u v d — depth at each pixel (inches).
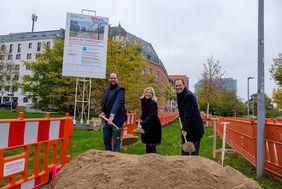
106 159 200.1
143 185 171.2
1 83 2348.7
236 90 2332.7
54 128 259.0
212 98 1702.8
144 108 339.0
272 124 337.1
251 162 398.6
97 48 951.6
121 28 2086.6
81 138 650.2
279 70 1433.3
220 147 598.9
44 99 1702.8
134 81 1307.8
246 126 436.5
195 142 289.6
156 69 3612.2
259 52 360.2
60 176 207.9
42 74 1681.8
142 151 482.0
